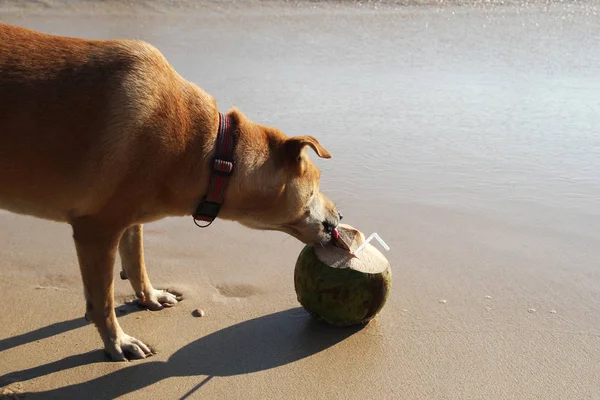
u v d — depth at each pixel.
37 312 1.73
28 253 1.96
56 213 1.56
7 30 1.52
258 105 2.84
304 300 1.68
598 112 2.90
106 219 1.55
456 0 4.81
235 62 3.41
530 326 1.71
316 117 2.77
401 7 4.64
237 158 1.60
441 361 1.60
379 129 2.71
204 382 1.54
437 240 2.05
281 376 1.56
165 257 1.97
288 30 4.05
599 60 3.63
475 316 1.75
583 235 2.08
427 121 2.80
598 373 1.57
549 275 1.90
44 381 1.53
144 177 1.54
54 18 3.94
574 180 2.38
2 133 1.48
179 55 3.46
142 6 4.29
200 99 1.60
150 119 1.51
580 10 4.68
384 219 2.15
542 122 2.80
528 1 4.85
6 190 1.53
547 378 1.56
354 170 2.42
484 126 2.76
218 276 1.89
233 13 4.33
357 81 3.22
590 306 1.78
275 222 1.69
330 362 1.60
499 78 3.33
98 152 1.50
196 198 1.61
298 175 1.65
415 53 3.71
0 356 1.59
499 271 1.92
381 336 1.68
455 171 2.43
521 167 2.46
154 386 1.52
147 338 1.67
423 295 1.82
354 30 4.11
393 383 1.54
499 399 1.50
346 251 1.68
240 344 1.65
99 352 1.62
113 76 1.51
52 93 1.49
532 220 2.15
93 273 1.56
